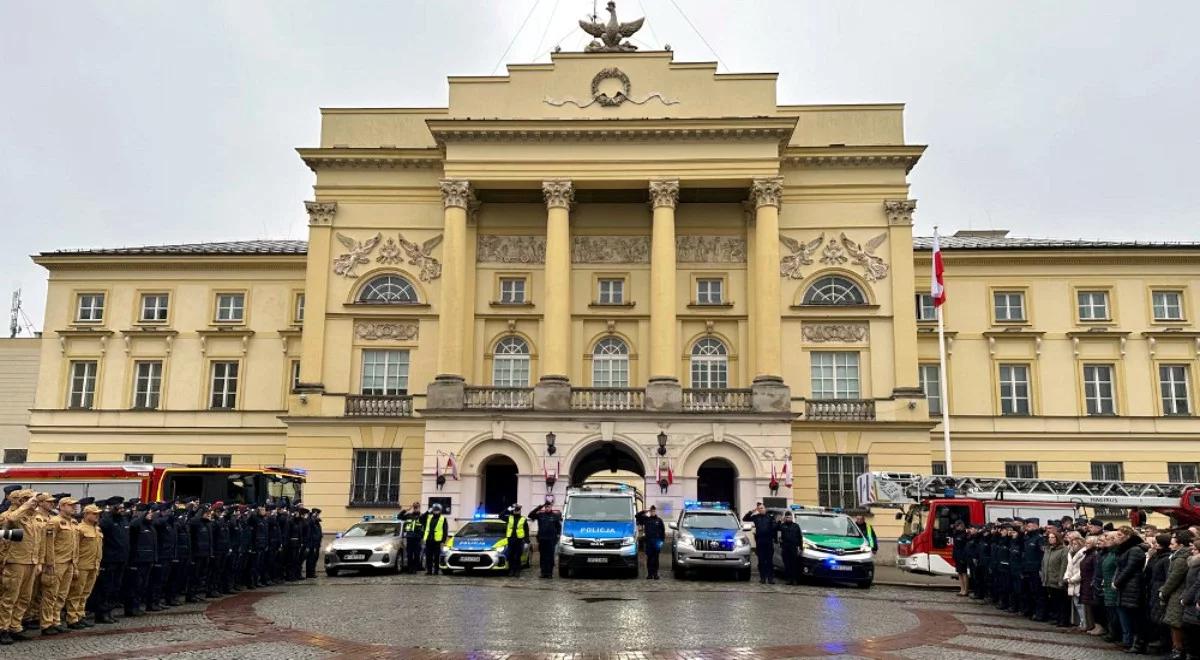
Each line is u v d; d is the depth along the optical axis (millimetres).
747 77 38312
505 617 17141
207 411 42906
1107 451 41375
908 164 38938
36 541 14703
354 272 39375
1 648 13727
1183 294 42594
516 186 37906
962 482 32031
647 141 37469
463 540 27031
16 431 50562
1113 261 42812
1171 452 41281
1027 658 14094
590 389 35125
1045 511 30047
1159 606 14250
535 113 38375
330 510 37156
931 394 42312
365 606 18859
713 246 39250
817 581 26906
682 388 35375
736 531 26500
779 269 37156
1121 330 42219
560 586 23250
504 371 38656
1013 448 41562
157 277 44469
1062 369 42188
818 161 38938
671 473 33750
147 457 42781
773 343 35594
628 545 25391
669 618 17344
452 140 37594
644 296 38812
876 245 38625
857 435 37156
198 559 20094
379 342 38844
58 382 43656
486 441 34531
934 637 16062
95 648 13797
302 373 38312
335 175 39875
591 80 38469
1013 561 20219
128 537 17328
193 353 43656
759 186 36844
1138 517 30484
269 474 30656
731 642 14719
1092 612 17188
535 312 38688
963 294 43000
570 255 39250
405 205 39688
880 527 36250
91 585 16125
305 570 27891
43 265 44500
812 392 38062
